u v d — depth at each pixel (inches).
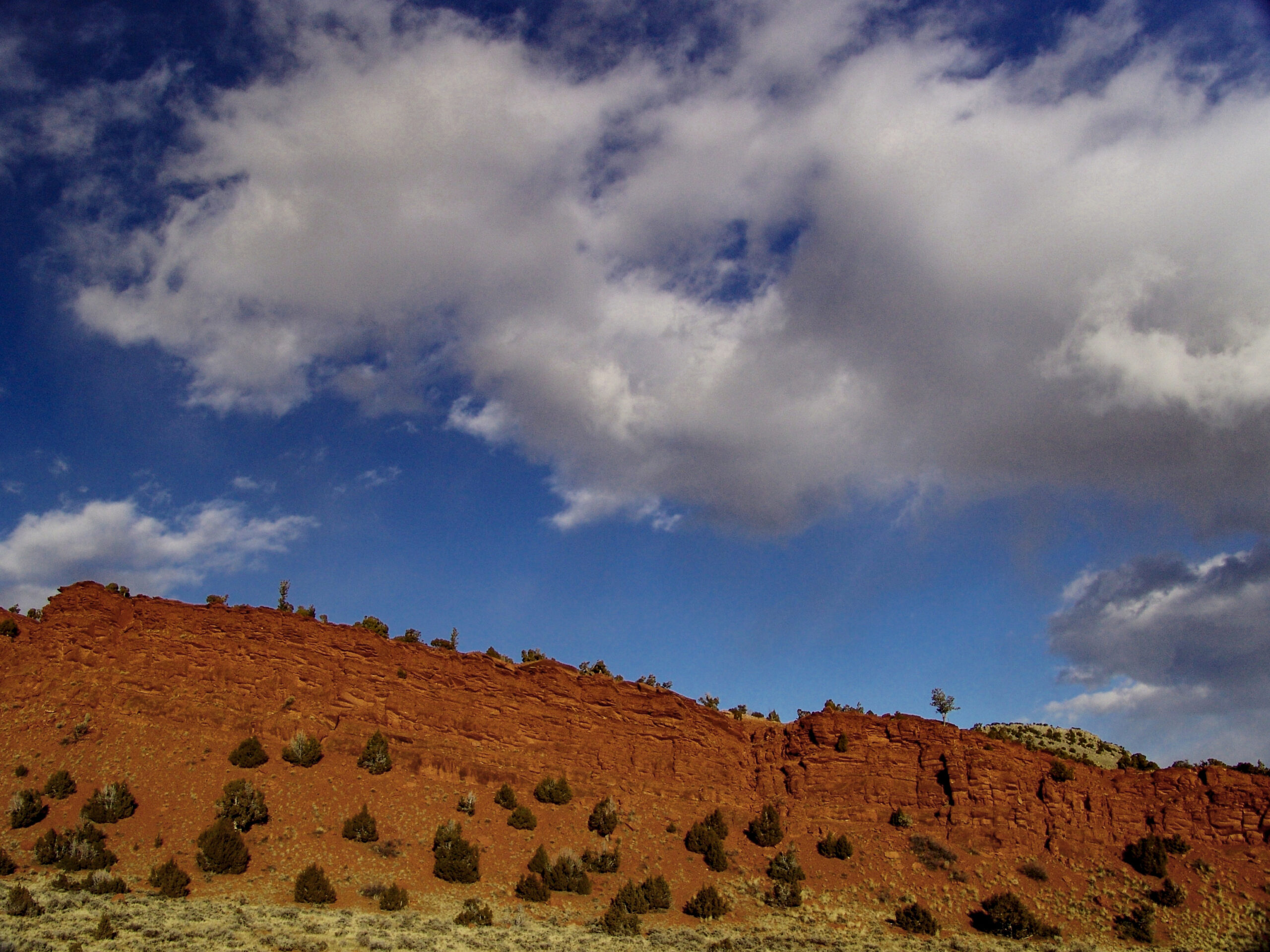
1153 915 2493.8
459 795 2770.7
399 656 3075.8
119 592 3078.2
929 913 2475.4
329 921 1996.8
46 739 2571.4
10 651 2817.4
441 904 2257.6
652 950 2039.9
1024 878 2687.0
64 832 2272.4
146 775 2508.6
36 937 1641.2
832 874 2723.9
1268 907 2517.2
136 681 2795.3
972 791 2925.7
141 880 2142.0
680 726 3198.8
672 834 2839.6
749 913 2472.9
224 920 1897.1
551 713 3125.0
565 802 2874.0
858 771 3070.9
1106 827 2851.9
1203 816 2822.3
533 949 1948.8
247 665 2901.1
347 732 2844.5
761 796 3102.9
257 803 2426.2
